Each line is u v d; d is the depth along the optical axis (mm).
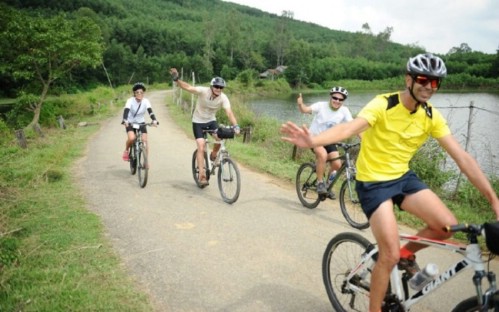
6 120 25469
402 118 2596
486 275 2188
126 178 7832
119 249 4512
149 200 6348
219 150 6430
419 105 2574
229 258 4293
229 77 95875
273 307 3393
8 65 25250
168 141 12664
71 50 25297
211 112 6504
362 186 2727
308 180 5969
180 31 118438
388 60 124062
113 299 3424
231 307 3389
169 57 95125
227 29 119062
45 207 5883
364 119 2555
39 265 4023
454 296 3547
